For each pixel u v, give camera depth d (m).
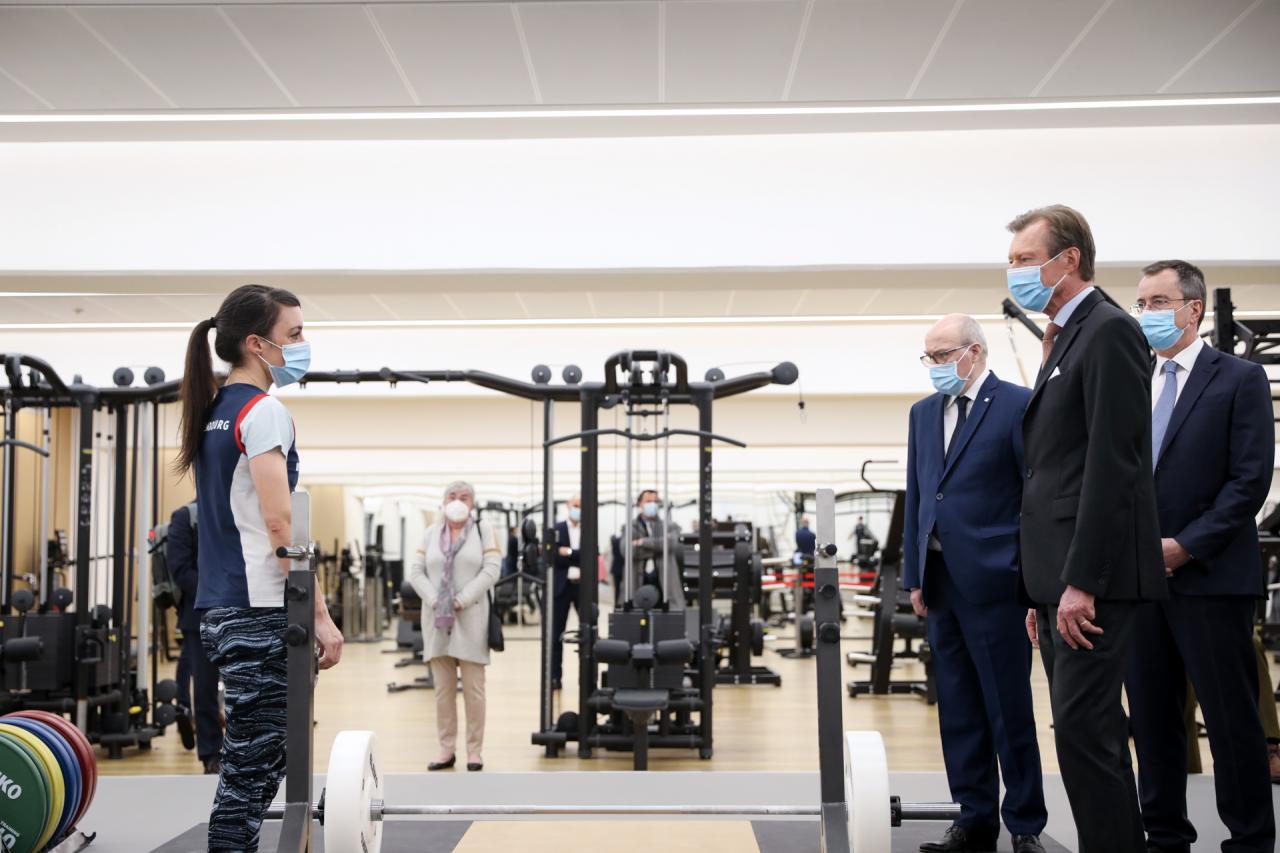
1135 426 2.16
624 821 3.46
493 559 5.29
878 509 16.28
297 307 2.53
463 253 6.20
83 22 4.39
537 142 6.27
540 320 8.38
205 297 7.37
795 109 5.35
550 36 4.55
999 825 3.02
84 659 5.84
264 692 2.41
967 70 4.91
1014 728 2.95
